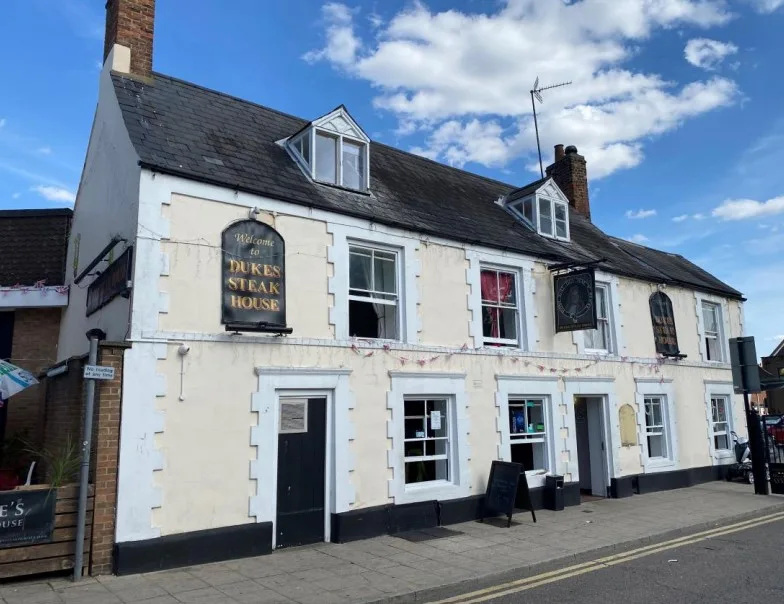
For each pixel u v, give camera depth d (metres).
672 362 15.84
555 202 14.87
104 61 10.70
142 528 7.16
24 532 6.57
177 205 8.08
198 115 10.20
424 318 10.63
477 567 7.52
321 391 9.09
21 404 12.02
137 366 7.40
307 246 9.26
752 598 6.39
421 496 9.96
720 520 10.77
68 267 12.62
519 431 12.02
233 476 7.96
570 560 8.14
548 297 12.94
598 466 13.73
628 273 14.92
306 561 7.78
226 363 8.12
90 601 6.05
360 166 11.19
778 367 26.69
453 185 14.51
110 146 9.76
